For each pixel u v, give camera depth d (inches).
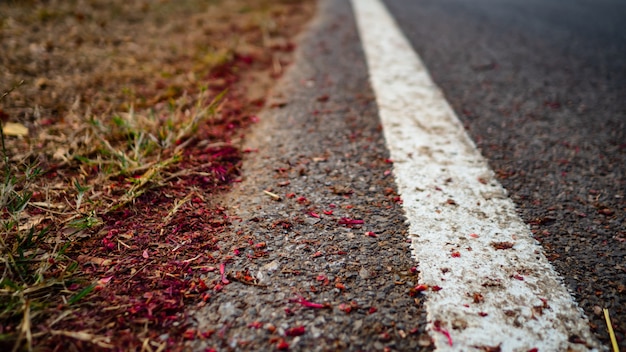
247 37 67.9
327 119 53.3
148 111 52.9
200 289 41.7
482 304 41.4
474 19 84.0
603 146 50.8
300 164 48.8
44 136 49.4
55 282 41.4
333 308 41.1
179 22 69.8
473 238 44.3
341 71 61.1
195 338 40.1
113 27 65.5
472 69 62.0
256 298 41.4
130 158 48.4
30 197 44.7
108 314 40.7
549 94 57.4
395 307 41.3
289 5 93.0
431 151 50.2
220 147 50.1
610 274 42.6
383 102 55.7
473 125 53.0
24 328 39.6
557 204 46.2
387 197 46.6
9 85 53.4
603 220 45.3
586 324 40.8
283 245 43.7
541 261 43.2
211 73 59.0
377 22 80.7
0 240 42.4
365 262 43.0
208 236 44.1
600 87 58.7
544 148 50.6
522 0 106.4
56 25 63.6
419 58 64.4
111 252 43.1
